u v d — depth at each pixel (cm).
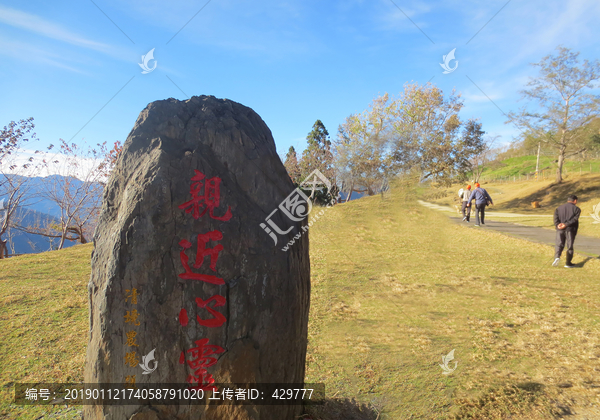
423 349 358
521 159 4481
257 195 259
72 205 1608
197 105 271
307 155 2509
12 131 1438
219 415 228
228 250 235
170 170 231
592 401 303
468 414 288
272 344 249
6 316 491
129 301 221
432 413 289
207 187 237
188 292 227
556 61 2417
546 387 322
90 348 235
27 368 368
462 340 383
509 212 2217
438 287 385
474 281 592
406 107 1700
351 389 320
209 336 229
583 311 500
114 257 220
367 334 366
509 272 693
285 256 257
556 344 399
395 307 365
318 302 503
